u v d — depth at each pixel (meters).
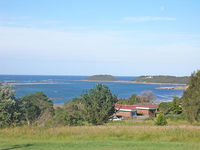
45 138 18.34
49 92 151.12
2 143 16.30
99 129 19.88
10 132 19.92
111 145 15.19
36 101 51.84
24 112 30.45
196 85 23.97
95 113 28.80
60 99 117.31
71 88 188.88
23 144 15.84
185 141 16.78
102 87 30.22
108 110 28.95
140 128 19.94
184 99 24.56
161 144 15.47
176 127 20.28
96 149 13.95
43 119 34.44
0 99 25.78
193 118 23.91
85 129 20.09
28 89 160.50
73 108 41.84
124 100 90.38
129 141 16.77
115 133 18.72
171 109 55.47
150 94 109.94
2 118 25.48
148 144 15.47
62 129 20.34
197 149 13.94
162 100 120.25
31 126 22.86
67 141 17.00
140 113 68.19
